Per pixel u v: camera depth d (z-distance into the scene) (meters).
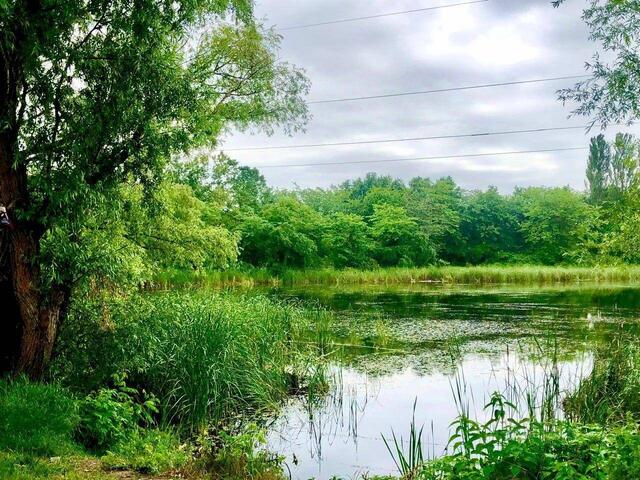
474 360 14.72
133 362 10.40
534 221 71.06
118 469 6.64
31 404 7.55
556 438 5.27
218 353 11.14
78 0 8.88
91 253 9.60
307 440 9.23
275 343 13.91
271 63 16.56
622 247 17.77
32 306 9.12
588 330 18.69
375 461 8.25
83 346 10.61
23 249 9.03
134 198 13.23
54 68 9.02
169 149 10.21
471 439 5.38
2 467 5.99
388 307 26.36
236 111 16.41
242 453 7.38
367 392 11.98
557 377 10.98
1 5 7.33
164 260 15.40
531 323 20.64
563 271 46.94
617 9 9.77
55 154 9.34
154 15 9.30
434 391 11.98
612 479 4.62
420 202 69.88
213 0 12.22
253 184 59.31
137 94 9.43
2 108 8.73
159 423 9.73
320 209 77.62
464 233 73.19
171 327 11.64
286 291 36.81
